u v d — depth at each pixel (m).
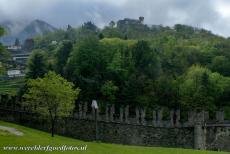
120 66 163.25
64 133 102.25
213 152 58.88
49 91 89.50
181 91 148.75
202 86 150.75
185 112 120.75
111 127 97.25
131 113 115.69
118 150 55.09
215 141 86.25
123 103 139.50
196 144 86.62
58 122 103.19
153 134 92.06
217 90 159.38
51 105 90.19
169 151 57.47
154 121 92.00
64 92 90.44
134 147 59.47
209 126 86.56
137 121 93.94
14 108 111.19
